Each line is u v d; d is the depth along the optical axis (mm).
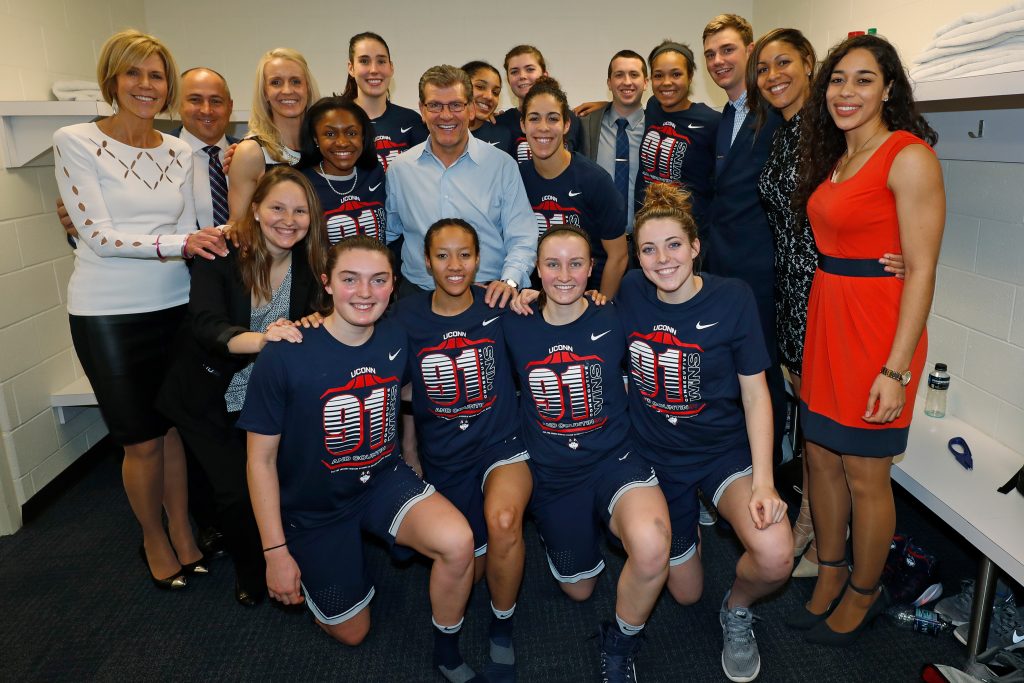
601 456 1984
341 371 1806
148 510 2311
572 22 3975
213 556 2516
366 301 1739
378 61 2842
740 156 2463
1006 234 2250
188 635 2141
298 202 1944
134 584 2393
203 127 2482
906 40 2721
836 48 1768
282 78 2424
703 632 2104
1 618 2223
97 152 2057
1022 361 2225
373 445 1892
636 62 3113
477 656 2031
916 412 2627
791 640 2051
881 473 1847
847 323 1797
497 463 2002
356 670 1986
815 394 1922
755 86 2332
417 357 1997
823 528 2031
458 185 2391
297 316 2076
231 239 2002
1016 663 1774
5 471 2666
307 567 1936
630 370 2010
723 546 2541
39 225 2887
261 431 1797
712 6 3990
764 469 1849
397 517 1885
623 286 2025
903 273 1716
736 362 1917
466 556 1781
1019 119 1966
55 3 3059
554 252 1834
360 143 2334
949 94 1804
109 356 2156
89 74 3318
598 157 3322
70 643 2109
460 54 3988
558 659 2006
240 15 3877
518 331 1988
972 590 2109
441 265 1899
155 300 2197
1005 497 1995
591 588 2176
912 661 1949
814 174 1921
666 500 2016
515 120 3215
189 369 2023
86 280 2145
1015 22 1690
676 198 1866
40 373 2887
